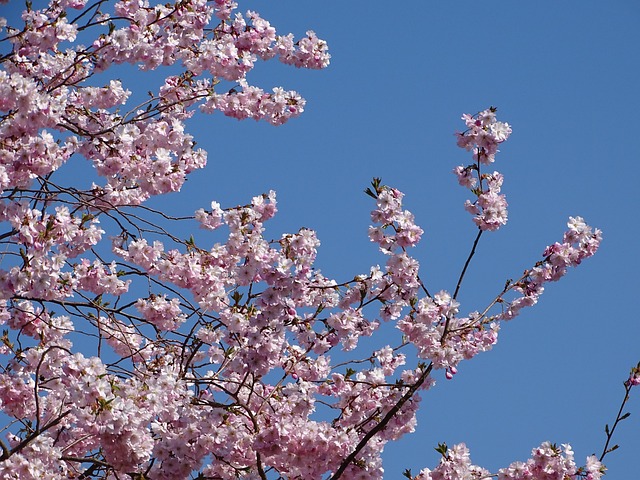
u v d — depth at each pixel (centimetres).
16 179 870
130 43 960
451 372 938
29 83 812
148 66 1007
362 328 998
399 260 927
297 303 980
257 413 944
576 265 988
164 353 1077
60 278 908
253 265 905
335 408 998
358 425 974
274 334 909
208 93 1045
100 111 1056
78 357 781
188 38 1030
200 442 911
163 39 1020
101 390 761
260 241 911
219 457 926
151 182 988
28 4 927
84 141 996
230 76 1069
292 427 914
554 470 941
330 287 968
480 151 941
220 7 1062
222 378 1008
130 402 781
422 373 964
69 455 985
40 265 835
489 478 984
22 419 966
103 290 955
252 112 1084
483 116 937
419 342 946
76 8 989
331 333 1005
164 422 934
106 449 801
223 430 914
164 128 1004
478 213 943
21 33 924
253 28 1074
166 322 965
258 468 898
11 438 994
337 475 900
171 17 1010
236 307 918
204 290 954
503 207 936
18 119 823
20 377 951
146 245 945
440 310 953
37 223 819
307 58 1087
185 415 919
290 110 1086
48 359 951
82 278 938
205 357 1091
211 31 1066
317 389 1024
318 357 1007
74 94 1052
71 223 904
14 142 862
